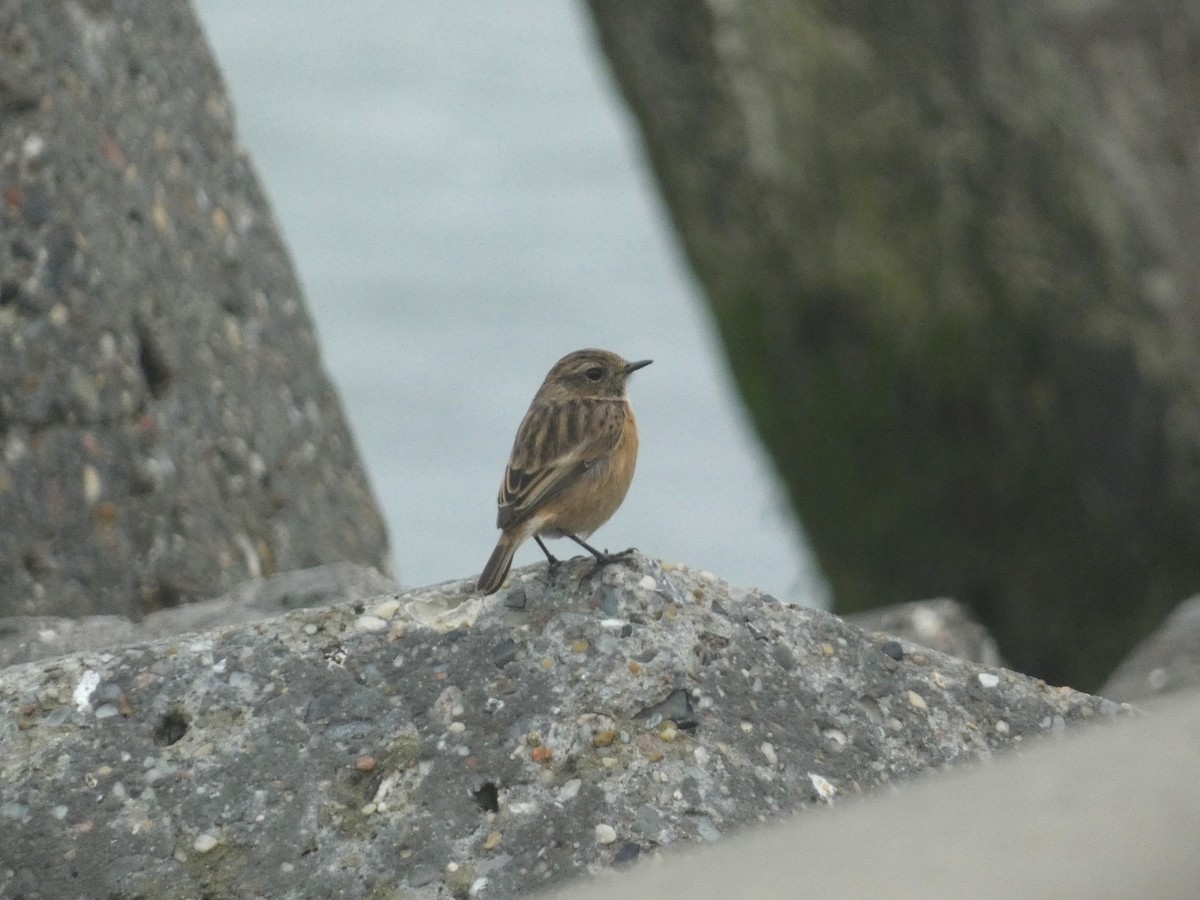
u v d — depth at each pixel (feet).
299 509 43.01
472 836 24.35
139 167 41.55
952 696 26.84
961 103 69.62
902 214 70.90
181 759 25.07
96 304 39.14
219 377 42.16
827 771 25.43
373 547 45.34
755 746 25.46
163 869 24.13
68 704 25.48
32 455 37.93
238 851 24.31
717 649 26.48
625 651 26.13
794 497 75.15
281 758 25.08
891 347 70.74
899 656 27.25
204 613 34.78
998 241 68.90
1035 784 19.62
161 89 43.19
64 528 38.04
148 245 41.11
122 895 23.94
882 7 70.79
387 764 25.08
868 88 70.79
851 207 71.05
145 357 40.40
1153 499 67.82
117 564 38.52
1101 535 68.90
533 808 24.53
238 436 42.11
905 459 71.56
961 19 69.46
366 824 24.56
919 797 20.51
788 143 71.41
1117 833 17.11
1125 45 68.54
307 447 44.14
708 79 72.08
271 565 41.68
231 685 25.77
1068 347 68.18
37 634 33.91
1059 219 68.59
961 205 69.51
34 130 38.96
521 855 24.09
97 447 38.78
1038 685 27.30
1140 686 36.65
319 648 26.25
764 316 73.26
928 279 69.97
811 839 19.92
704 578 27.78
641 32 72.69
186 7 45.42
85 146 39.91
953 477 69.77
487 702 25.62
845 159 71.05
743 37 71.41
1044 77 68.54
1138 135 68.23
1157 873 15.70
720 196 73.10
